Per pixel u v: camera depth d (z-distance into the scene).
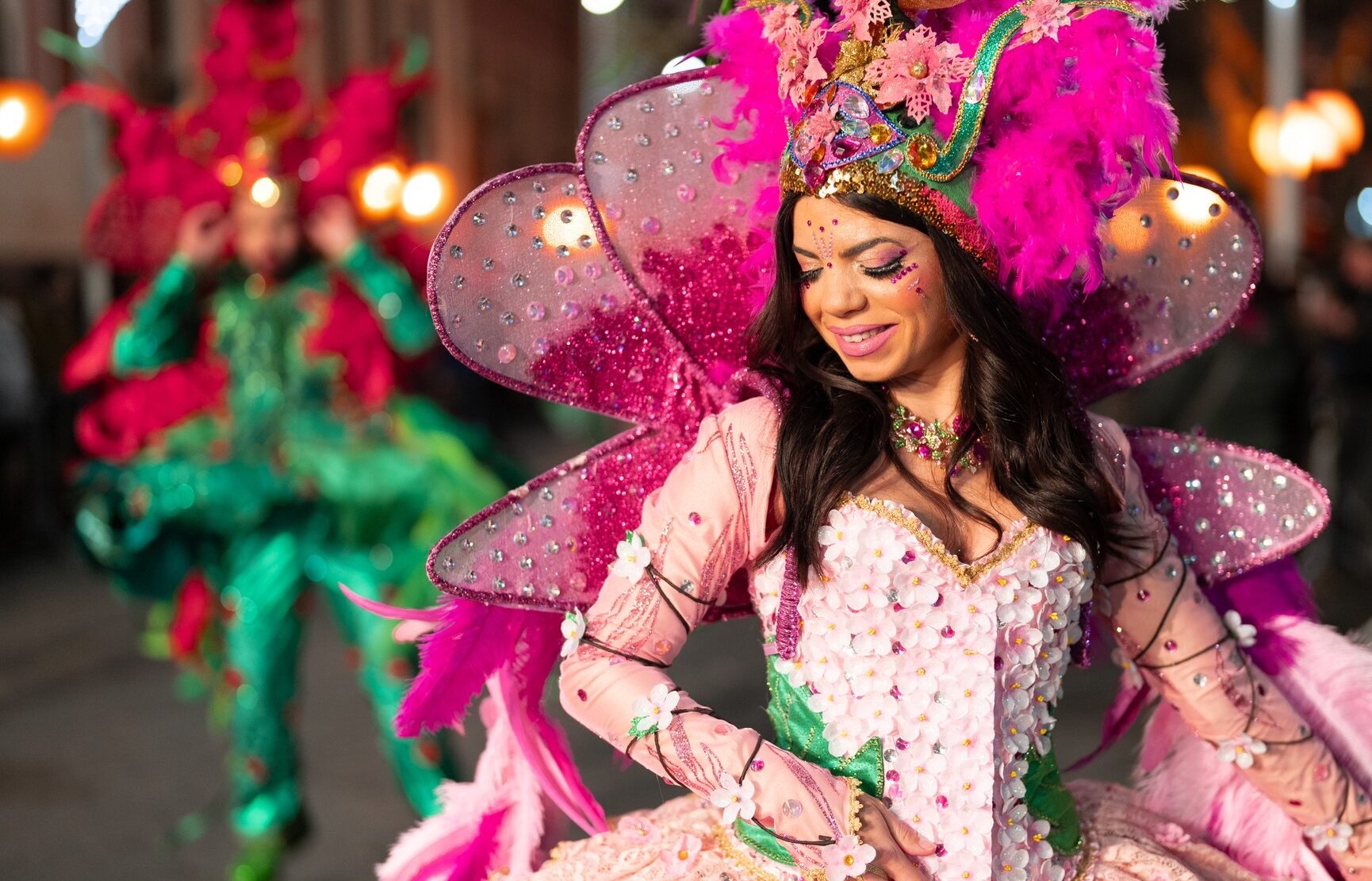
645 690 1.68
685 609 1.73
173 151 4.12
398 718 1.79
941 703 1.69
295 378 4.03
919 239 1.64
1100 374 1.98
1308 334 6.64
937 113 1.62
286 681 3.80
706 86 1.84
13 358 8.45
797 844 1.63
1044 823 1.76
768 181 1.86
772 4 1.74
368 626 3.81
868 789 1.70
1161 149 1.70
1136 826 1.93
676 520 1.73
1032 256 1.65
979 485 1.77
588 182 1.81
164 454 3.97
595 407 1.86
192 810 4.47
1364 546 6.92
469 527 1.76
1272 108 11.33
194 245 4.05
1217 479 1.97
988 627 1.68
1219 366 6.44
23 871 3.97
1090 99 1.63
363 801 4.55
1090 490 1.74
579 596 1.82
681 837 1.78
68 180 9.27
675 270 1.86
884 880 1.65
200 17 10.53
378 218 4.22
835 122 1.62
